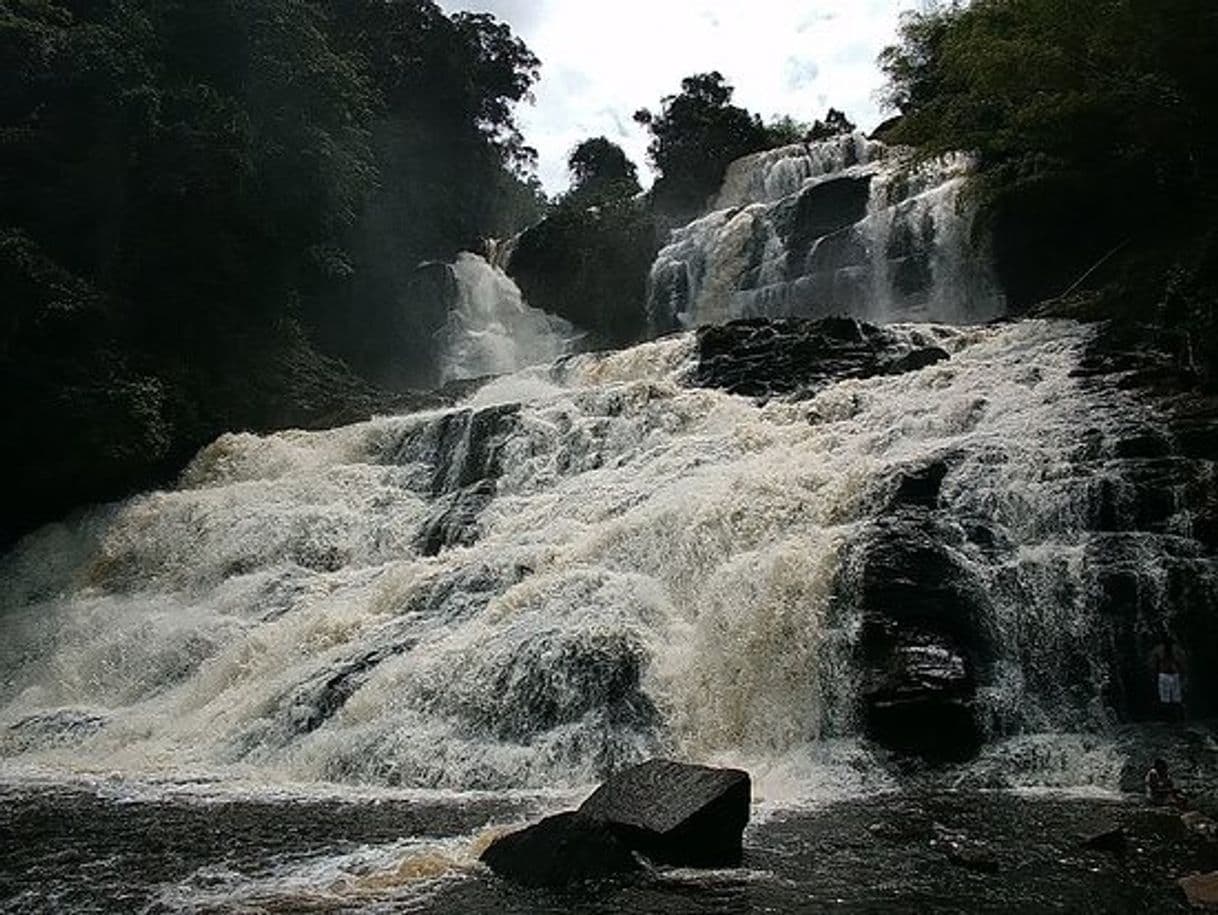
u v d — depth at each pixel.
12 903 8.92
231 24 34.66
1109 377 20.06
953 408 19.98
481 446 26.17
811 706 14.04
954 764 12.90
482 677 15.42
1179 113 24.61
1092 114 26.94
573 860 8.95
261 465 29.33
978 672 14.03
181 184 31.39
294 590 22.12
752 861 9.28
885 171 38.78
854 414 21.94
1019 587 14.60
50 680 21.33
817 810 11.23
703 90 56.00
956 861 9.11
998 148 31.06
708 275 41.75
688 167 53.59
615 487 21.36
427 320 46.44
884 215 35.66
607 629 15.41
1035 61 26.58
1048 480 16.22
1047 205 29.55
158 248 32.12
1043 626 14.28
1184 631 13.92
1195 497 15.18
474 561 19.81
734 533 16.91
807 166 47.28
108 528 27.39
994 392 20.59
